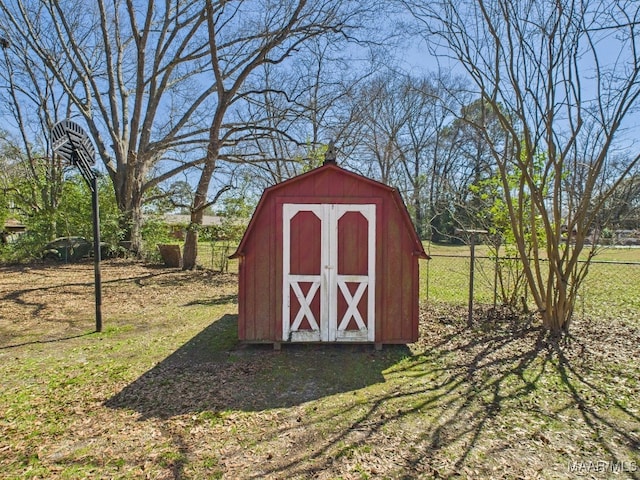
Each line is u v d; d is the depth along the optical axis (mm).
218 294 9203
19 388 3842
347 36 12477
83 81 16734
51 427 3068
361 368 4305
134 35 14719
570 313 5395
